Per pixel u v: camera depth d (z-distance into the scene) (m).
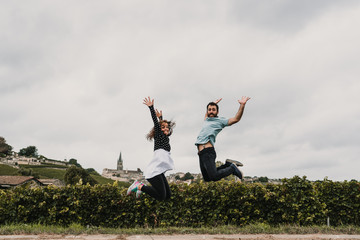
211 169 4.29
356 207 9.22
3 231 6.75
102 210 9.04
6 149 136.25
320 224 8.66
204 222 8.88
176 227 8.12
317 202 8.77
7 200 9.04
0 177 53.06
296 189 8.94
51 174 110.88
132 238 6.11
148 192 4.71
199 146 4.58
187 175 144.38
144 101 4.84
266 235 6.61
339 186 9.48
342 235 6.71
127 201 9.08
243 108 4.47
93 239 5.95
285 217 8.69
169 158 4.69
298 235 6.68
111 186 9.27
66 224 8.96
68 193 9.23
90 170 179.38
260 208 8.92
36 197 9.06
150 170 4.60
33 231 6.82
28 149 165.75
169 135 5.01
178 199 9.09
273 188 9.06
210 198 9.06
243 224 8.70
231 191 8.98
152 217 8.98
